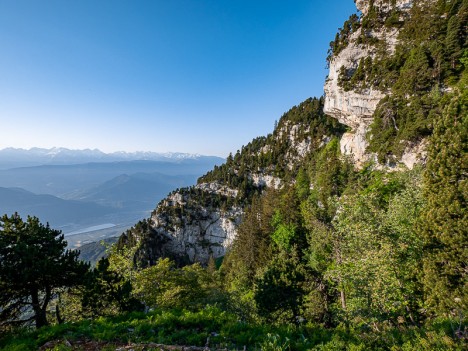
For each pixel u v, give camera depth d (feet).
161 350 32.09
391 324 53.42
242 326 40.63
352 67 241.96
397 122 185.06
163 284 90.84
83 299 60.23
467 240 51.06
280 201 236.84
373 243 59.00
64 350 32.94
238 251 231.30
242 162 556.10
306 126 478.59
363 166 211.41
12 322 57.57
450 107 61.41
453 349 23.93
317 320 78.43
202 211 517.14
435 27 193.98
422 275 56.18
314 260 103.40
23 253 56.39
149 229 504.43
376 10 239.91
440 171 58.90
